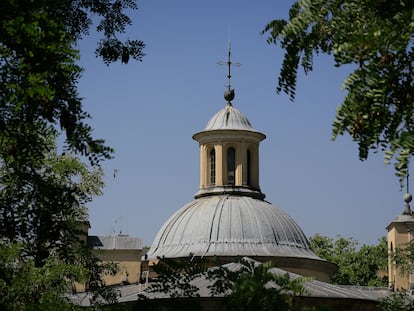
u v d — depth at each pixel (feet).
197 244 189.78
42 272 87.51
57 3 41.70
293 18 37.32
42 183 49.85
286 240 192.65
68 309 46.09
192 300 44.70
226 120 208.33
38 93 39.60
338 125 36.04
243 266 44.24
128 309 43.70
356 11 35.09
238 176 204.13
